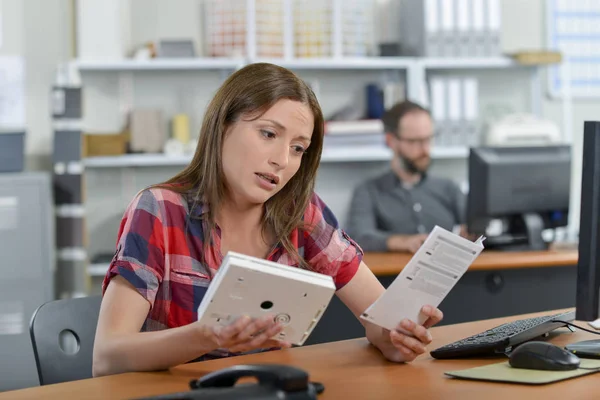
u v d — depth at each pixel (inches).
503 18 181.5
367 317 57.8
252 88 59.7
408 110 153.2
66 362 63.1
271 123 59.2
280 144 59.6
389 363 58.2
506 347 58.2
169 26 165.8
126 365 54.4
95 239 163.9
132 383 52.2
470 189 128.3
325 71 173.2
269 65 61.7
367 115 172.9
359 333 111.5
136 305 58.3
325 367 57.0
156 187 63.4
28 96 159.9
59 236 149.5
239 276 47.2
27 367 143.3
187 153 158.6
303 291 49.1
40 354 62.1
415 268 55.8
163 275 61.8
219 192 62.8
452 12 166.9
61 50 160.7
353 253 68.1
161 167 166.2
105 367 55.1
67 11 160.6
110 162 153.7
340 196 174.9
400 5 175.5
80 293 149.7
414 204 156.9
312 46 164.2
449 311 118.4
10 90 159.3
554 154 131.8
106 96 164.1
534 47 183.0
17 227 142.9
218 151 61.7
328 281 49.7
